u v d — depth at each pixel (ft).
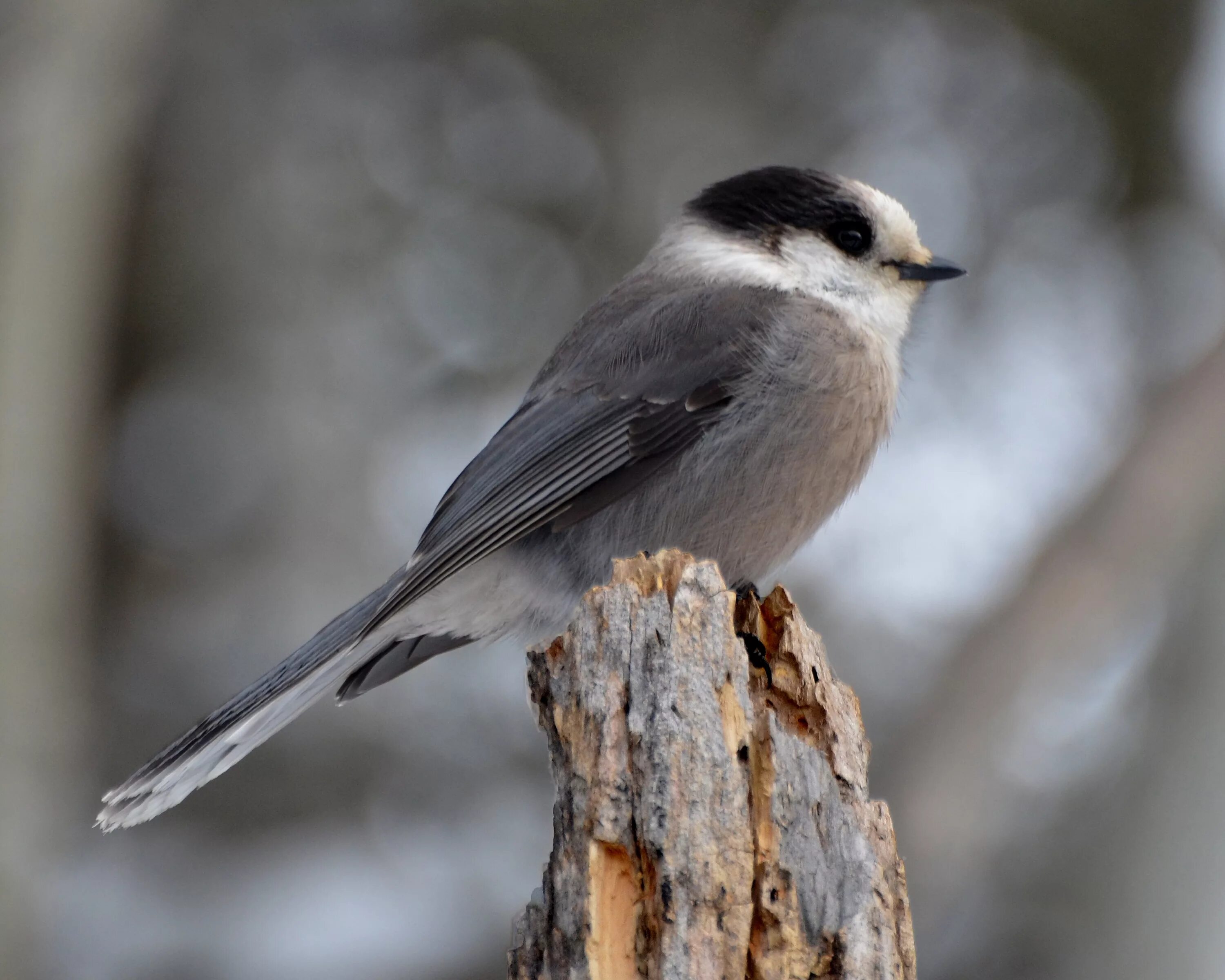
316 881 39.45
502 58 48.70
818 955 13.44
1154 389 44.60
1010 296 50.85
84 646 39.01
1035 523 43.73
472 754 42.37
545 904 14.07
